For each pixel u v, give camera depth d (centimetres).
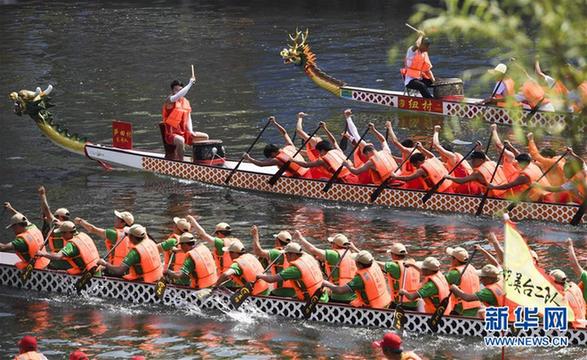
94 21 11488
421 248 4675
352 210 5284
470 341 3556
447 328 3594
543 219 4981
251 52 9750
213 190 5659
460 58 9281
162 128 5903
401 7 12056
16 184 5803
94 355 3544
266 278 3747
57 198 5534
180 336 3688
